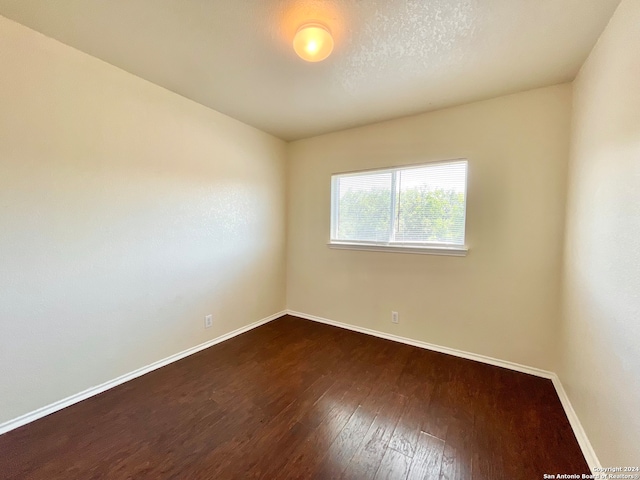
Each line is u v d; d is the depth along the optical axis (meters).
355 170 3.13
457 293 2.58
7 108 1.59
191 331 2.64
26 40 1.63
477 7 1.39
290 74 2.05
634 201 1.13
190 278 2.62
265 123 3.04
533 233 2.24
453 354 2.62
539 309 2.25
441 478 1.34
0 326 1.60
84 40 1.74
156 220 2.33
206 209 2.73
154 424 1.69
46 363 1.77
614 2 1.32
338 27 1.54
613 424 1.24
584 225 1.71
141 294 2.26
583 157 1.78
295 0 1.37
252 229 3.24
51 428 1.65
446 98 2.38
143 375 2.26
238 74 2.08
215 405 1.88
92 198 1.95
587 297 1.61
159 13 1.49
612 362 1.27
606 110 1.44
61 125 1.79
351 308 3.25
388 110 2.64
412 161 2.75
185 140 2.51
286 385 2.12
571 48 1.68
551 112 2.15
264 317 3.47
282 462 1.42
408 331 2.86
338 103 2.51
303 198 3.58
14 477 1.33
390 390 2.06
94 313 1.99
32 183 1.69
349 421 1.73
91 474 1.34
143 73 2.11
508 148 2.31
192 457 1.45
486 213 2.41
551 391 2.04
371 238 3.10
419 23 1.50
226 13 1.47
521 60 1.82
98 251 1.99
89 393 1.96
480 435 1.61
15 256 1.64
